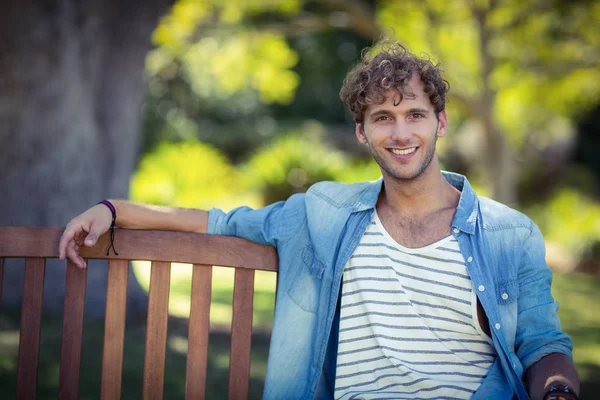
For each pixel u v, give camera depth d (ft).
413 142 8.27
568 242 45.50
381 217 8.63
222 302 23.86
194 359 8.64
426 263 8.28
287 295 8.67
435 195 8.48
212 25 36.42
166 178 56.03
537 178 65.00
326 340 8.38
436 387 8.07
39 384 13.42
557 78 43.50
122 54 22.34
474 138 66.64
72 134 20.63
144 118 73.92
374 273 8.41
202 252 8.75
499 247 8.22
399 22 42.11
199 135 81.10
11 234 8.54
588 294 30.53
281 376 8.55
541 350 7.93
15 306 18.85
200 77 77.92
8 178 19.63
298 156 57.67
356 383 8.38
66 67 20.33
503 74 44.42
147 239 8.72
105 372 8.55
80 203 20.83
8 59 19.34
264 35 41.32
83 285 8.56
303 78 82.02
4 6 19.22
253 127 83.76
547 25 41.11
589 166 79.77
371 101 8.34
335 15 40.37
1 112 19.48
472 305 8.13
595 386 15.64
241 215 9.00
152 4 22.36
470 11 39.91
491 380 8.08
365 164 69.56
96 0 20.98
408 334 8.25
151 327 8.66
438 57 40.09
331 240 8.64
